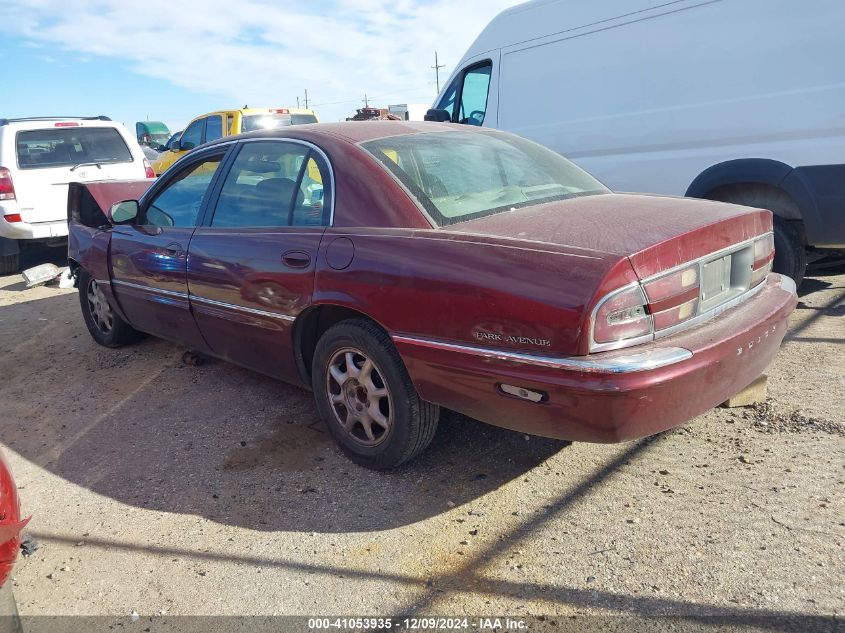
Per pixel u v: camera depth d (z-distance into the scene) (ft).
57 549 9.64
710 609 7.53
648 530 8.95
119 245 15.66
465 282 8.84
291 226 11.59
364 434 11.05
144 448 12.47
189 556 9.25
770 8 15.43
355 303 10.12
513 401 8.65
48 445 12.98
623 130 18.62
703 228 8.92
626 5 18.07
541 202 11.03
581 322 7.90
